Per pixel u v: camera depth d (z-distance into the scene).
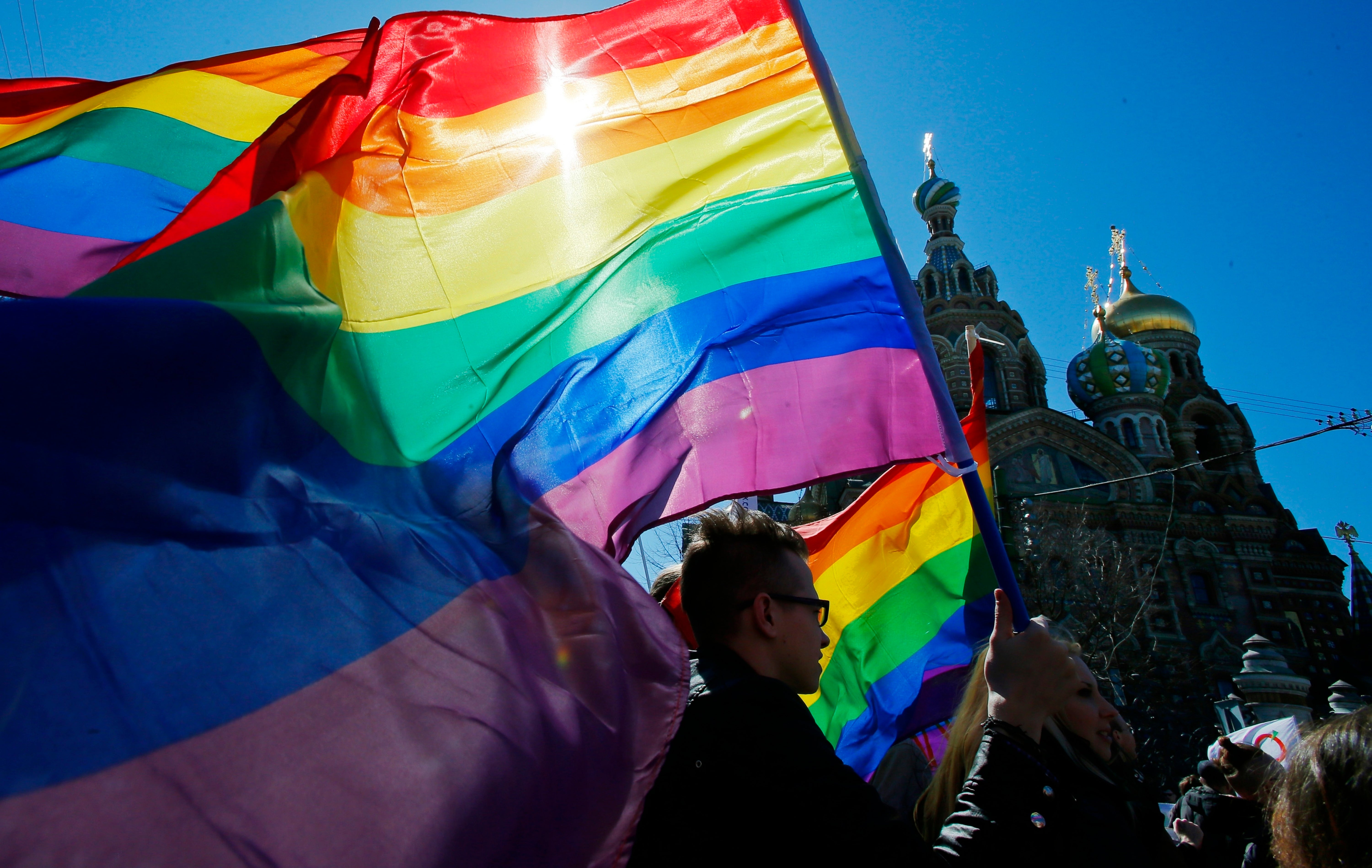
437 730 1.62
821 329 3.49
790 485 3.29
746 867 1.78
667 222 3.46
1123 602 32.22
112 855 1.21
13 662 1.31
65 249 3.77
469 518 2.35
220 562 1.62
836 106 3.25
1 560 1.38
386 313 2.89
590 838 1.71
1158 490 41.00
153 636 1.46
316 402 2.12
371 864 1.41
